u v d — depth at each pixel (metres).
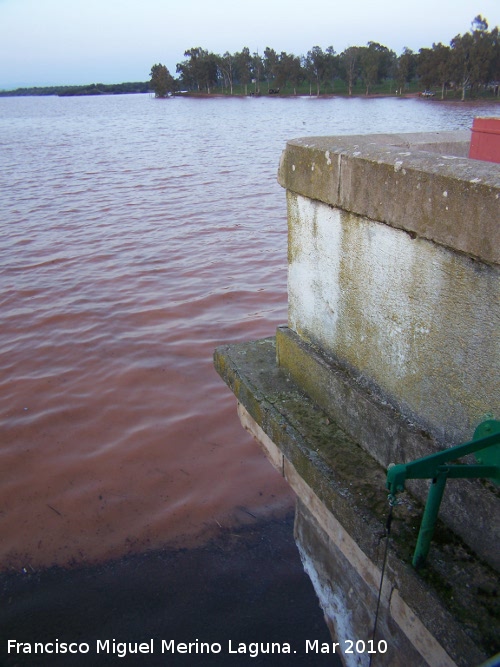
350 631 3.35
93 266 12.42
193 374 7.57
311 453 2.66
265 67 135.50
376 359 2.54
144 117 76.88
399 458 2.40
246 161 29.48
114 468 5.82
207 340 8.55
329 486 2.47
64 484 5.61
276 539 4.96
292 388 3.23
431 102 84.75
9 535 5.03
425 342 2.19
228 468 5.80
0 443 6.23
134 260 12.76
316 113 68.25
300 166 2.79
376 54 113.38
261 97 121.88
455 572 2.00
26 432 6.41
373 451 2.59
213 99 124.25
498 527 1.93
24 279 11.66
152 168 28.12
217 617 4.29
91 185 23.80
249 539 4.97
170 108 99.00
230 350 3.75
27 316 9.70
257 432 3.53
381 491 2.40
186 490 5.51
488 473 1.86
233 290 10.58
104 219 17.11
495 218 1.72
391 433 2.42
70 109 119.69
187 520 5.18
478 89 89.50
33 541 4.97
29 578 4.63
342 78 126.50
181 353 8.16
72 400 7.03
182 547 4.91
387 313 2.38
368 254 2.43
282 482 5.61
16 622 4.29
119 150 37.47
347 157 2.40
